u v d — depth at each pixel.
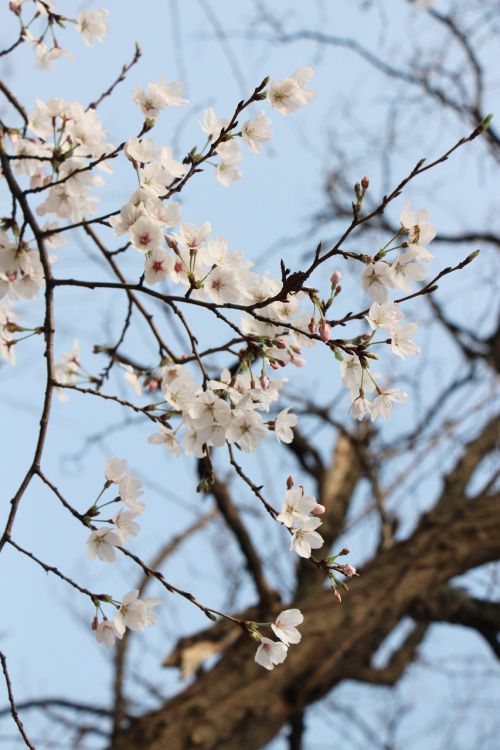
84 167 2.89
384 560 5.73
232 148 2.83
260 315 2.84
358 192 2.47
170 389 2.75
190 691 5.24
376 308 2.58
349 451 7.68
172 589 2.60
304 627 5.33
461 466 6.73
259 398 2.69
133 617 2.60
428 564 5.64
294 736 6.02
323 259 2.52
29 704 6.62
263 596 5.54
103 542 2.63
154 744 4.96
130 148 2.73
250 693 5.14
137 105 2.84
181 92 2.87
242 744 5.03
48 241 3.04
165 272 2.68
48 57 3.22
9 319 3.03
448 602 5.88
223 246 2.76
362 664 6.39
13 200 2.82
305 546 2.65
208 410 2.67
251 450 2.67
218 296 2.74
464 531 5.77
